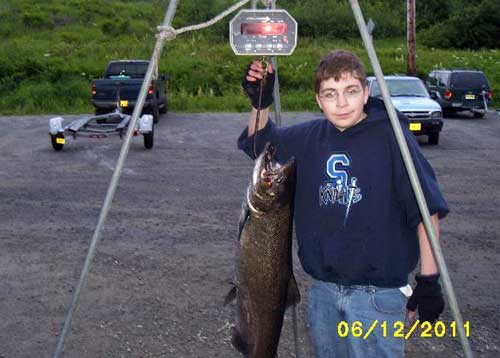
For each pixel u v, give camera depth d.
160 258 6.95
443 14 58.16
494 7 48.59
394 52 40.66
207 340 4.99
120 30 44.62
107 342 4.95
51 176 11.88
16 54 35.22
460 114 26.84
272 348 2.99
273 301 2.91
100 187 10.87
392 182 3.00
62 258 6.93
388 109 2.87
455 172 12.85
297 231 3.20
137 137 17.62
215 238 7.75
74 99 29.83
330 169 3.06
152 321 5.32
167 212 9.07
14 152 14.98
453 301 2.94
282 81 34.12
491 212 9.38
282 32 2.98
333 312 3.18
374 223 3.00
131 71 22.86
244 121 23.23
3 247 7.32
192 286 6.11
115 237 7.76
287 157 3.22
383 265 3.03
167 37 3.12
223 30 44.28
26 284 6.15
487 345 4.96
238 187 11.00
